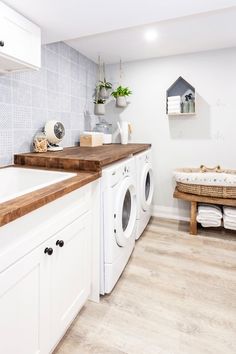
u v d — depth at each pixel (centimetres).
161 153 293
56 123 192
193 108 265
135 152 218
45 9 126
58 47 214
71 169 146
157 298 155
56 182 113
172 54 267
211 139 270
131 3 124
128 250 191
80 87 257
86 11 130
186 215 291
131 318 139
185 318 138
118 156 168
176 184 279
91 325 134
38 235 92
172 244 229
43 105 196
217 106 262
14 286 81
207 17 181
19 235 82
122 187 163
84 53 257
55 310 107
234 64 249
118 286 167
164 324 134
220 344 122
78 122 255
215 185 238
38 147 178
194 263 196
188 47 245
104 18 138
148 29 201
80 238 127
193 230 250
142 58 279
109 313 143
